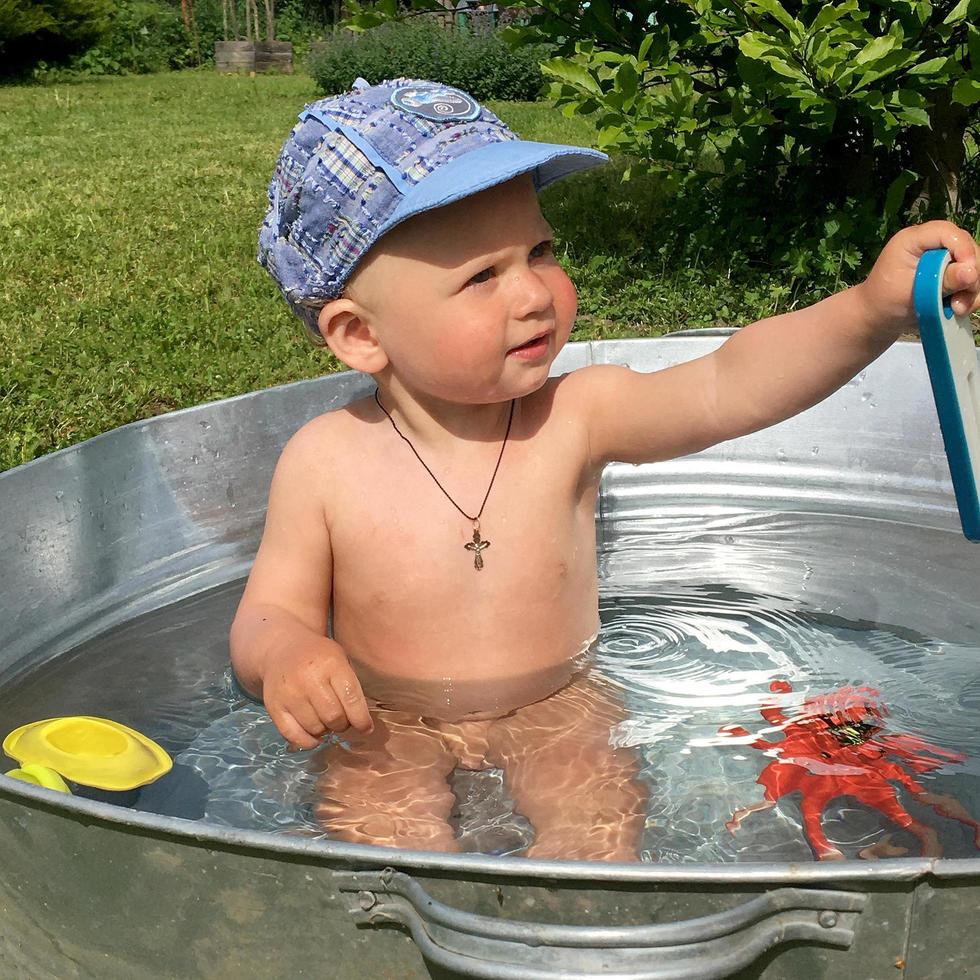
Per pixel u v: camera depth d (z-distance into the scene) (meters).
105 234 5.51
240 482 2.15
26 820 1.11
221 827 1.01
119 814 1.03
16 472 1.80
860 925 0.96
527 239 1.53
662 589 1.95
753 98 3.67
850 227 3.63
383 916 1.02
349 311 1.61
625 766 1.44
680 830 1.34
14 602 1.79
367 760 1.49
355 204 1.53
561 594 1.68
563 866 0.95
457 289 1.51
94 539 1.93
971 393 1.23
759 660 1.70
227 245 5.08
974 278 1.20
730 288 3.78
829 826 1.33
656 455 1.70
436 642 1.65
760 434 2.37
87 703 1.67
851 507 2.25
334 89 13.83
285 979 1.08
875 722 1.52
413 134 1.54
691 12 3.76
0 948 1.26
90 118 11.61
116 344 3.69
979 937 0.96
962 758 1.44
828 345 1.45
